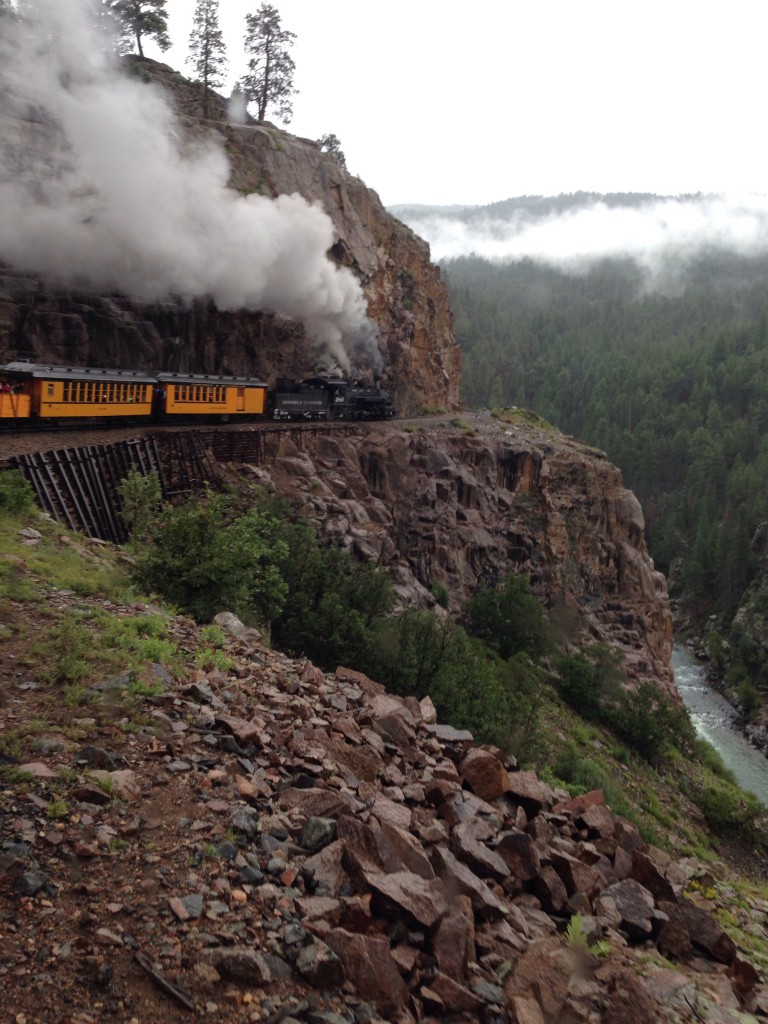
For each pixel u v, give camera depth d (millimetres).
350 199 66375
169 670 12766
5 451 28141
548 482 66000
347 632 29188
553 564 62219
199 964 6926
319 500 44156
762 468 126312
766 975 10453
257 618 24547
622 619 68000
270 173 55719
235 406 44812
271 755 10859
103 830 8391
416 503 53719
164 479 37250
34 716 10523
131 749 10234
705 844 40562
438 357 78688
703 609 109562
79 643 12789
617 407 166875
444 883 9133
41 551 18906
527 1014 7445
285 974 7109
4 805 8469
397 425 58281
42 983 6453
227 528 22047
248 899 7922
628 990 7977
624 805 32156
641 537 74625
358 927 8031
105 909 7367
